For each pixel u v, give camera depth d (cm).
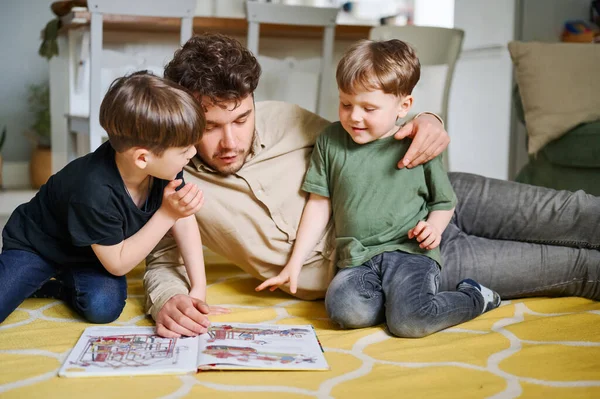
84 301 134
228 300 156
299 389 102
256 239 148
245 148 140
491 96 350
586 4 336
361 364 114
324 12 282
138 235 128
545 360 115
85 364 108
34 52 437
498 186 159
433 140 138
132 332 125
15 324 135
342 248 145
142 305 149
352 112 137
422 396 100
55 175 136
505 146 340
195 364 109
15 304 135
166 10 255
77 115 292
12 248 140
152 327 129
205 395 99
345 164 143
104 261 129
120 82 117
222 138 134
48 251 138
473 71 363
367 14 498
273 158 153
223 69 127
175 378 105
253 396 99
